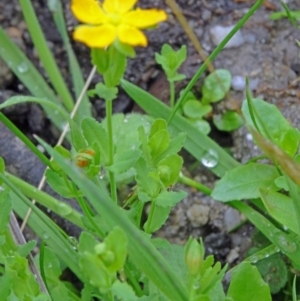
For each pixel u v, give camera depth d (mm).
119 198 232
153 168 185
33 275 182
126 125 236
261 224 214
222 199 213
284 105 245
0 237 180
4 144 245
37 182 240
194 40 187
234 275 191
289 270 218
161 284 173
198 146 230
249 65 254
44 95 251
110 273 158
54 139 253
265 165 215
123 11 161
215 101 247
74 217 219
